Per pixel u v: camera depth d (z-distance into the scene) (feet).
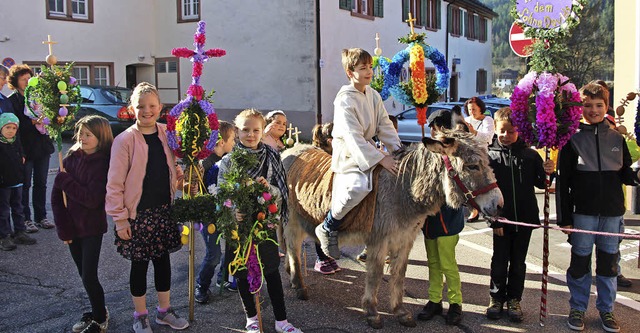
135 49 70.69
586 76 109.60
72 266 20.33
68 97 20.86
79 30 64.03
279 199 15.46
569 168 15.08
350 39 68.23
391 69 18.54
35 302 17.15
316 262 20.39
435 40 93.15
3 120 21.12
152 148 14.61
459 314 15.76
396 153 15.35
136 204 14.23
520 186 15.62
